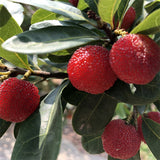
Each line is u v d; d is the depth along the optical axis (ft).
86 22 0.55
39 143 0.43
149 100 0.44
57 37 0.41
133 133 0.60
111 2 0.42
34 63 0.60
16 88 0.48
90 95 0.55
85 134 0.54
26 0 0.47
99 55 0.42
